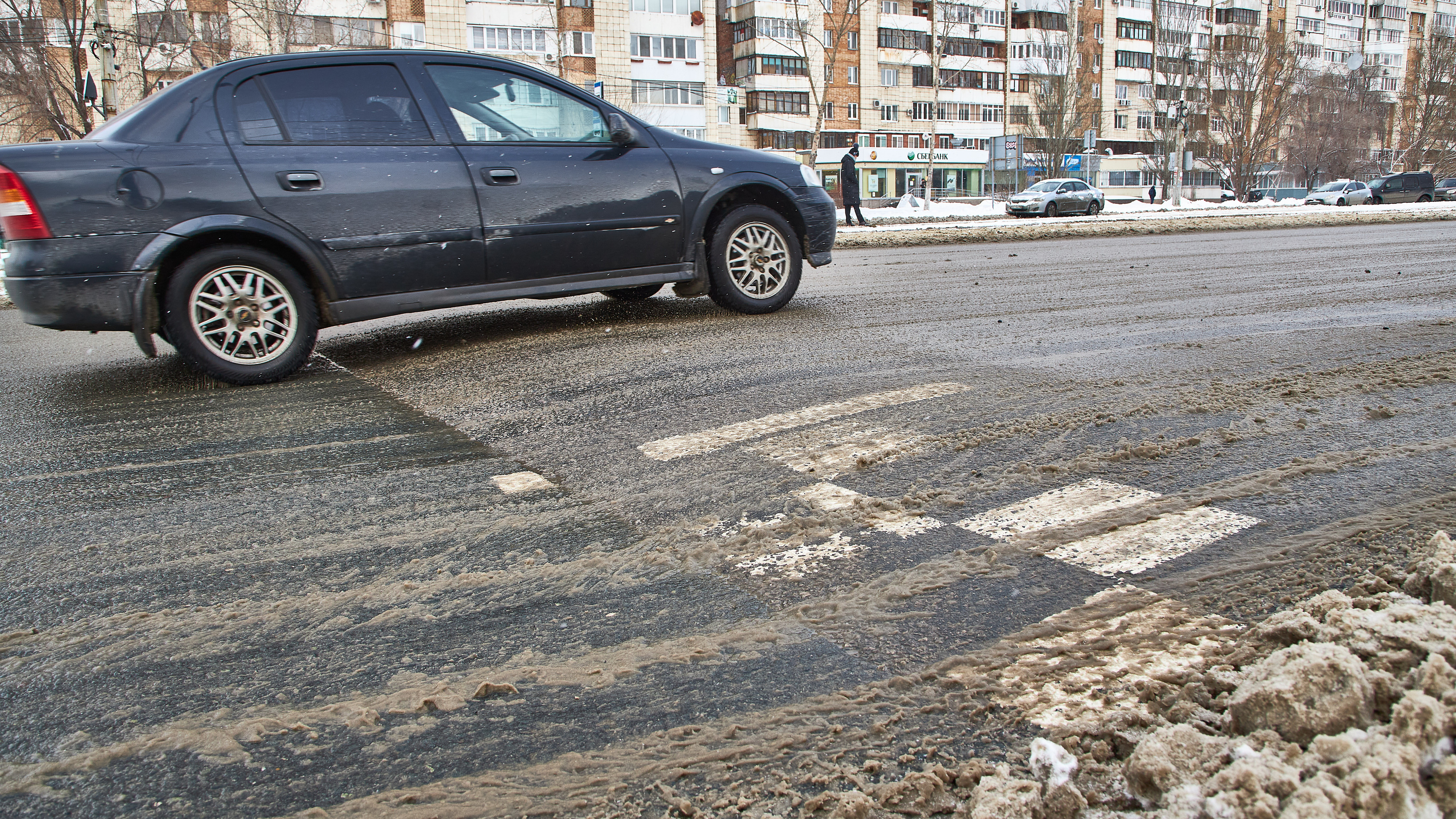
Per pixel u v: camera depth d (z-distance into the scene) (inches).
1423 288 272.1
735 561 90.5
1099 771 54.8
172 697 70.4
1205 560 84.0
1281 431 123.0
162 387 180.9
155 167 169.9
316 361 203.0
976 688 66.1
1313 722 49.9
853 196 889.5
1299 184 2694.4
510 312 265.3
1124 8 2886.3
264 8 1156.5
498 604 83.5
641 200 217.3
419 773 60.4
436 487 116.2
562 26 1889.8
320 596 86.3
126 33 960.3
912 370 169.9
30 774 61.4
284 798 58.4
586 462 123.6
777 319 233.8
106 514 109.9
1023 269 369.4
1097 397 145.2
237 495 115.2
